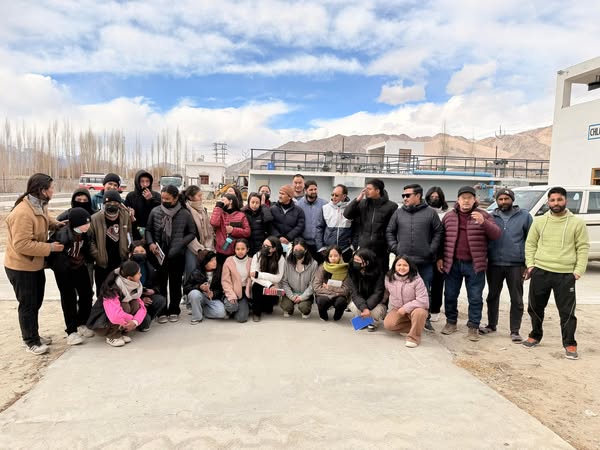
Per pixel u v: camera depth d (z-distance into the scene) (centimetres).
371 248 539
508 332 520
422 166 2458
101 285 466
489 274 501
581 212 895
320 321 539
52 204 2983
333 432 279
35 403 311
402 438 273
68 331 434
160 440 266
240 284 525
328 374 372
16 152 6556
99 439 267
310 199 611
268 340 456
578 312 614
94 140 7344
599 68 1355
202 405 311
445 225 499
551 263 438
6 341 446
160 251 493
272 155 2077
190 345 435
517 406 324
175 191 500
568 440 283
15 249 385
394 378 367
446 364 403
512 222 484
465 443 270
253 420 291
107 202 447
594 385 369
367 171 2291
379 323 530
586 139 1388
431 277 511
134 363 386
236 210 572
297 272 542
